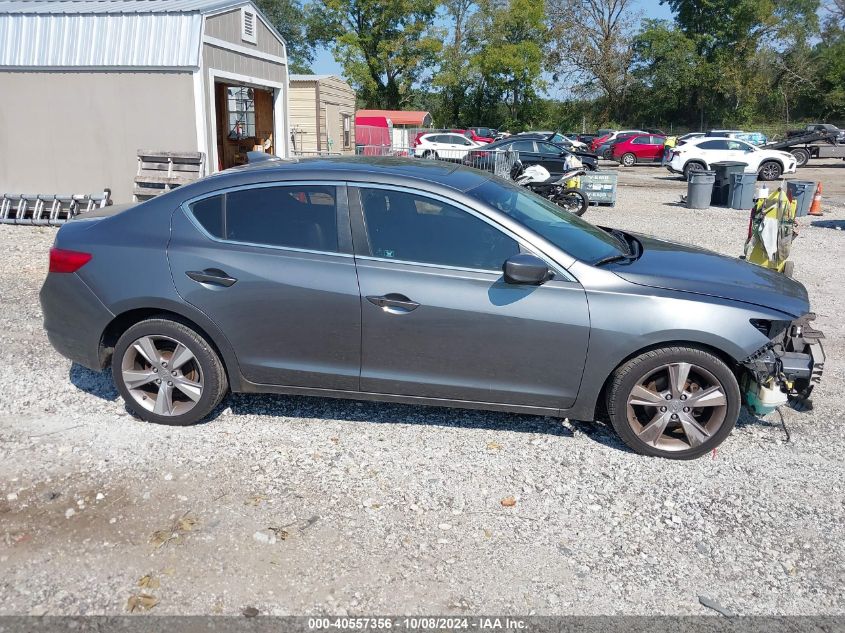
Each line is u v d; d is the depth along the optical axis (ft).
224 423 14.15
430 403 13.29
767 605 9.41
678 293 12.47
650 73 181.57
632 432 12.96
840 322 22.44
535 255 12.55
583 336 12.39
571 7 177.58
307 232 13.03
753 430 14.37
